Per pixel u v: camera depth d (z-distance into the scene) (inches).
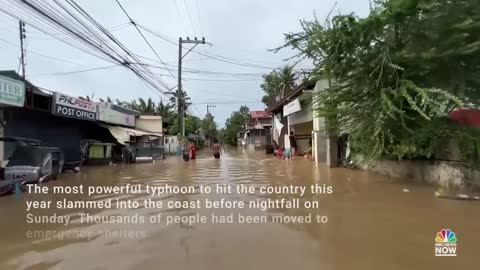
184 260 202.4
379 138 464.1
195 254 212.1
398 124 464.1
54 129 768.9
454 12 399.5
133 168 820.0
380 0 438.9
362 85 469.4
